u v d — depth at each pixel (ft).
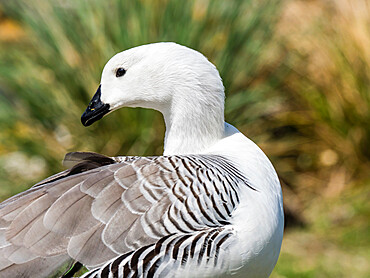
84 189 15.02
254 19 35.22
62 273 14.49
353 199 34.30
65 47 33.91
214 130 17.93
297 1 40.19
